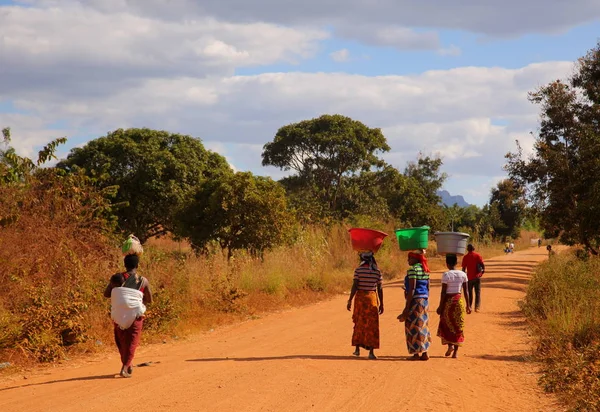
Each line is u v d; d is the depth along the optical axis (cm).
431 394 1162
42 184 2161
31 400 1121
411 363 1461
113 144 6372
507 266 6431
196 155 6800
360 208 9000
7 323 1605
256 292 2784
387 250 5172
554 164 4325
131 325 1314
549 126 4644
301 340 1850
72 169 6366
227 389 1162
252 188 4200
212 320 2248
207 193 4381
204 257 2786
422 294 1523
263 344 1783
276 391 1148
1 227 1888
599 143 4097
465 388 1234
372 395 1137
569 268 2545
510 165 4688
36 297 1725
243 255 3191
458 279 1570
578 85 4588
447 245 1752
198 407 1035
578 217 4066
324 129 9425
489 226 12769
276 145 9544
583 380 1215
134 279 1334
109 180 6312
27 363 1555
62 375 1396
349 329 2081
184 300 2302
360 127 9419
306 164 9500
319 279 3347
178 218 4441
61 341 1667
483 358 1571
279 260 3300
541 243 15325
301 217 5094
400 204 9325
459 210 13412
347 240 4597
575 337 1623
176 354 1631
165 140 6800
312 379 1253
